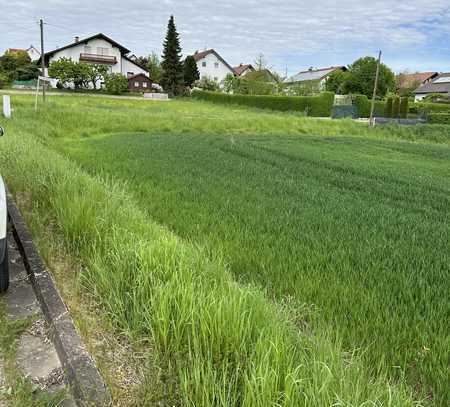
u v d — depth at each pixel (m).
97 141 16.14
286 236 5.42
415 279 4.25
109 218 4.96
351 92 68.31
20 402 2.44
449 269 4.59
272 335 2.62
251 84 62.50
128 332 3.03
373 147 20.16
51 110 22.05
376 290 3.91
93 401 2.42
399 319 3.34
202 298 2.97
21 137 11.47
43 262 4.24
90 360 2.79
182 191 7.93
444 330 3.22
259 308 2.97
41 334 3.24
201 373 2.43
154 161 11.31
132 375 2.73
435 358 2.86
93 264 3.85
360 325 3.27
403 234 5.93
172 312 2.94
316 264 4.47
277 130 27.48
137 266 3.69
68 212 5.00
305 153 15.89
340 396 2.13
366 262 4.64
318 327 3.01
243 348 2.56
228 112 39.62
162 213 6.35
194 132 23.78
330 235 5.59
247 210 6.70
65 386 2.69
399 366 2.79
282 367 2.33
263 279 4.13
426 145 23.06
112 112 26.08
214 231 5.52
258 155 14.16
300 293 3.79
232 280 3.73
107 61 63.44
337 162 13.87
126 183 7.73
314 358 2.41
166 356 2.74
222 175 10.08
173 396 2.46
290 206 7.15
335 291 3.82
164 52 68.81
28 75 59.19
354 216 6.75
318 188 9.09
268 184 9.19
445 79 84.75
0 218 3.67
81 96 44.88
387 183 10.48
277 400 2.12
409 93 76.12
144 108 36.31
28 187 6.57
